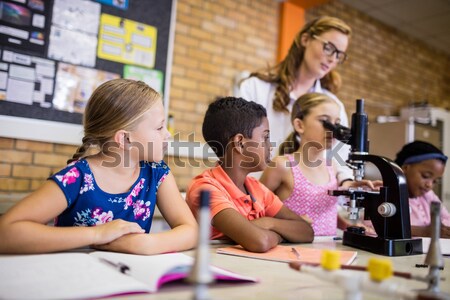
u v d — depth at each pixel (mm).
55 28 2396
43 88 2367
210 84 3213
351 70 4230
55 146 2484
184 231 900
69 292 478
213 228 1073
